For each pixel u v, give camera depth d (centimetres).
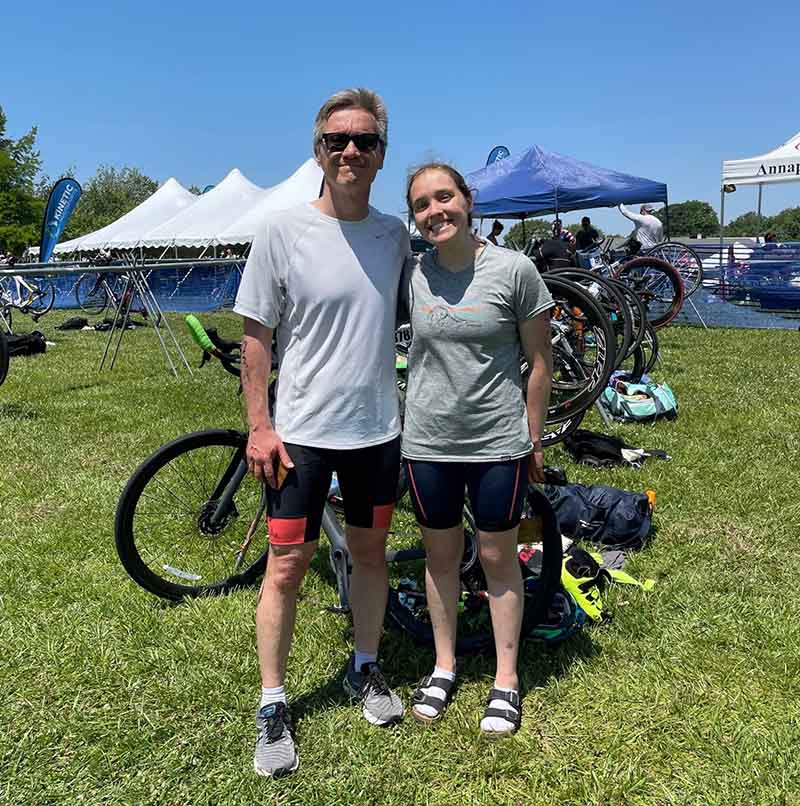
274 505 218
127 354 1023
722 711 241
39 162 4066
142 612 303
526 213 1251
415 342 225
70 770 219
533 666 265
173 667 267
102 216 5738
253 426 214
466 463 224
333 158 202
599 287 598
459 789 212
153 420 611
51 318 1606
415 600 294
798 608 301
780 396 674
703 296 1548
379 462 224
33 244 3847
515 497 225
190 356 998
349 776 216
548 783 213
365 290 211
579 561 316
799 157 1406
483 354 218
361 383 214
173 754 225
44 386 775
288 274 209
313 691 254
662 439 535
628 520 358
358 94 205
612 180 1160
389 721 237
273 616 222
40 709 245
